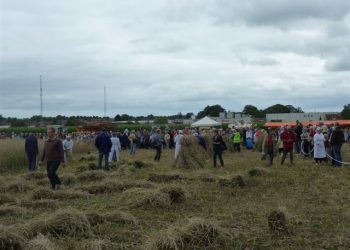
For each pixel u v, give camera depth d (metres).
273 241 7.78
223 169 20.75
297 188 13.67
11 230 7.52
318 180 15.38
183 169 21.05
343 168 19.47
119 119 122.94
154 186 13.66
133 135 34.19
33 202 11.10
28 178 17.14
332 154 20.80
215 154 22.17
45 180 15.68
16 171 23.16
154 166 21.73
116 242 7.80
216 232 7.67
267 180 15.38
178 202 11.29
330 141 20.80
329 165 20.97
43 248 7.02
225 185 14.10
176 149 22.09
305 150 26.06
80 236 8.06
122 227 8.78
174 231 7.66
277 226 8.37
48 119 108.25
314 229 8.54
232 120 92.06
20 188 13.90
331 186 13.98
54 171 14.00
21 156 24.72
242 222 9.09
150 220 9.43
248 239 7.88
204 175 15.90
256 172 16.72
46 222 8.28
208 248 7.37
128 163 22.17
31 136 20.94
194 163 21.41
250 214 9.88
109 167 21.55
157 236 7.53
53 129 14.16
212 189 13.50
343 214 9.77
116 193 13.07
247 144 39.00
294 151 28.33
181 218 9.59
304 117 87.00
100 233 8.28
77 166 22.91
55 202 11.16
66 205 11.26
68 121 100.69
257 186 14.16
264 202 11.39
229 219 9.44
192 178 15.69
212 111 129.50
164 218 9.63
